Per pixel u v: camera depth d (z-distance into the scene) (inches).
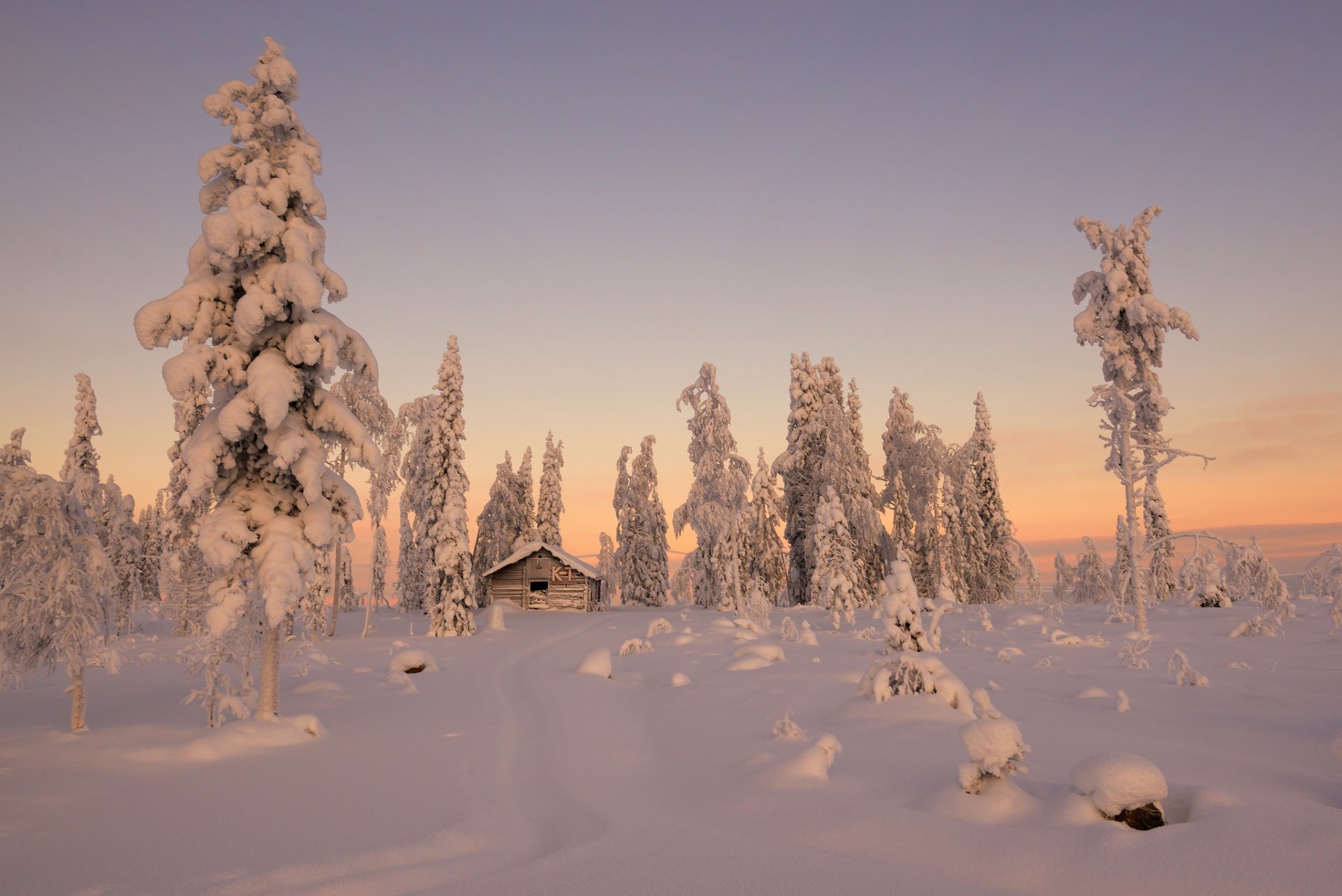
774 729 487.2
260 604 570.6
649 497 2874.0
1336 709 512.7
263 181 594.6
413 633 1684.3
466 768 446.0
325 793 387.2
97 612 537.6
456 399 1664.6
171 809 356.2
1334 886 212.5
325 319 609.9
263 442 586.9
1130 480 1141.1
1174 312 1139.9
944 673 539.5
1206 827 252.2
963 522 2191.2
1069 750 414.6
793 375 2202.3
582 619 2011.6
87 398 1612.9
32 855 288.5
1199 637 1027.3
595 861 269.4
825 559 1828.2
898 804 324.2
